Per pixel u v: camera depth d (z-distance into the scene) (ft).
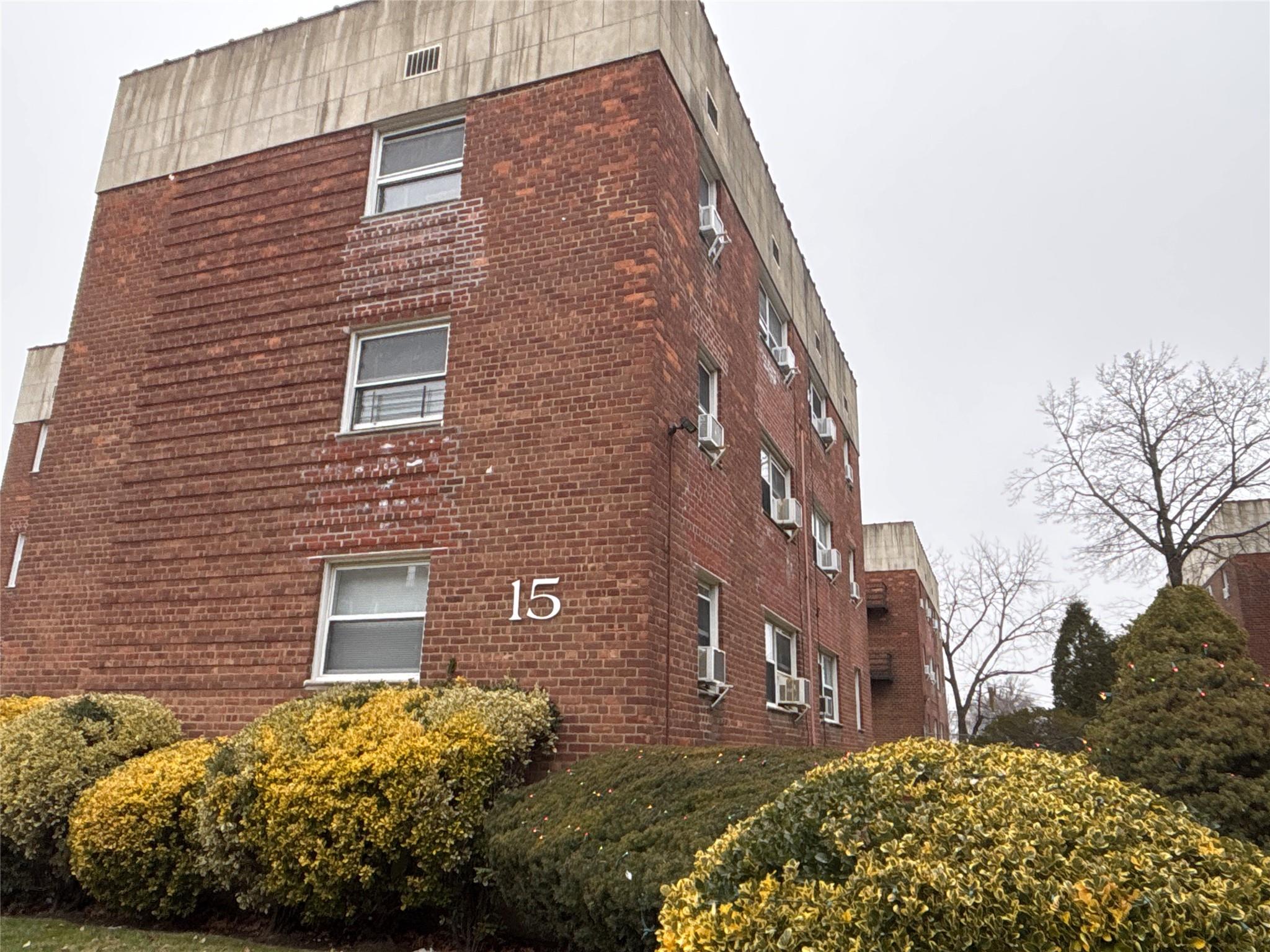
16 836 28.19
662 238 34.73
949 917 11.23
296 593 34.58
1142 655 27.14
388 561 34.24
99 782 27.94
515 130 37.32
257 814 24.29
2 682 38.52
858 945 11.34
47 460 41.04
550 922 20.51
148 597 37.06
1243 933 10.39
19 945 24.03
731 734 37.32
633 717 29.14
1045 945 10.71
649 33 36.37
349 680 32.86
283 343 38.29
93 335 42.24
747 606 41.70
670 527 32.65
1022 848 11.70
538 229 35.53
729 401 42.22
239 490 36.88
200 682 35.06
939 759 16.07
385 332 37.27
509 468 33.04
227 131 43.04
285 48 43.32
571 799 22.93
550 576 31.37
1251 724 23.90
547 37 38.06
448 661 31.76
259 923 26.84
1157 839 12.31
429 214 37.55
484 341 34.94
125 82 46.52
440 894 23.40
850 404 79.30
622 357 32.83
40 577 39.42
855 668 69.36
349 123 40.55
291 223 40.09
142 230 43.16
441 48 40.04
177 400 39.45
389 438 35.12
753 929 12.35
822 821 14.40
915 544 113.50
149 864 26.21
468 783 24.59
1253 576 100.42
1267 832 22.22
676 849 19.07
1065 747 75.46
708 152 41.93
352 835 23.13
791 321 57.36
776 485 52.85
